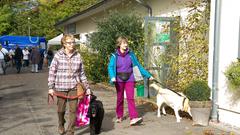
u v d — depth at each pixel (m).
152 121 9.33
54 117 9.84
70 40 7.24
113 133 8.13
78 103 7.52
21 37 45.81
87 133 8.12
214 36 8.99
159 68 12.47
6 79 21.97
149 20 12.70
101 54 16.81
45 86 17.89
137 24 15.45
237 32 8.41
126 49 8.89
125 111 10.68
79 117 7.52
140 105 11.72
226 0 8.76
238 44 8.35
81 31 29.06
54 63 7.27
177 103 9.13
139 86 13.10
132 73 8.93
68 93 7.32
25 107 11.46
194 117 8.86
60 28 38.50
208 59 9.68
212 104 8.95
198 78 10.23
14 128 8.57
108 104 12.05
